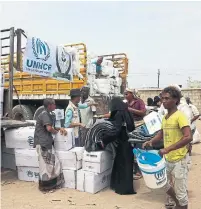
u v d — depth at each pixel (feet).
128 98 15.64
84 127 14.06
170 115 9.06
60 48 19.54
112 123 12.40
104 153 12.78
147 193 12.49
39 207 10.74
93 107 15.19
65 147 12.84
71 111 14.02
